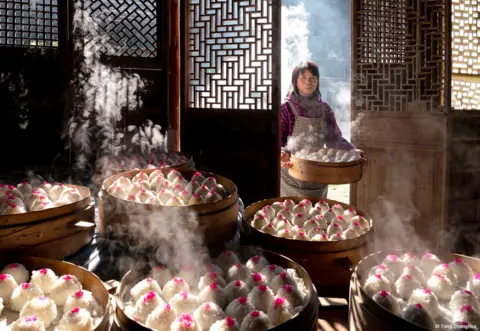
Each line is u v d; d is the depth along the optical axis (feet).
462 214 12.59
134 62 12.51
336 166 10.25
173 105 13.23
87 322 4.38
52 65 11.95
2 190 7.16
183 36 12.14
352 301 5.19
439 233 12.22
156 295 4.82
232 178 12.12
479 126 12.44
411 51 12.78
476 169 12.62
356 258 6.47
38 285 5.18
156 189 8.13
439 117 12.01
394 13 12.98
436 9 12.14
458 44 12.94
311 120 12.71
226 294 5.20
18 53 11.67
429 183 12.37
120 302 4.70
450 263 6.14
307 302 4.75
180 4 12.07
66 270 5.50
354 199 13.94
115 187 7.47
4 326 4.52
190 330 4.24
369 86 13.50
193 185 8.13
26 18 11.71
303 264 6.34
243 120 11.85
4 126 11.85
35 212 5.93
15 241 5.82
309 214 8.01
